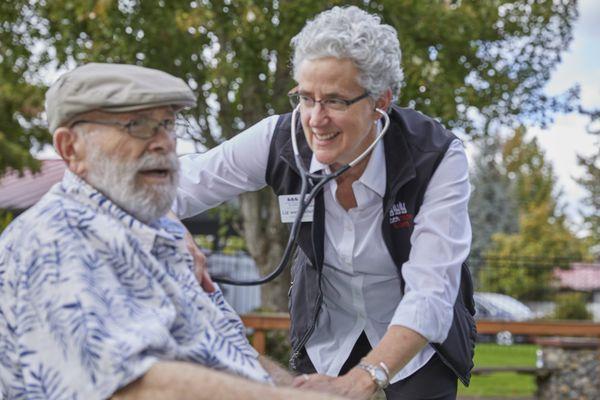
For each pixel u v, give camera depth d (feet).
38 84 40.27
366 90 8.90
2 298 6.49
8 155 40.32
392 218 9.61
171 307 6.64
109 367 6.06
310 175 9.42
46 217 6.53
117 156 6.88
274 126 10.19
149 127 6.94
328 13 9.02
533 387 37.01
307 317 10.40
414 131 9.71
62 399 6.12
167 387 6.05
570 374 29.22
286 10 34.94
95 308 6.23
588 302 55.52
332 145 9.04
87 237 6.54
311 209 9.85
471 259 37.93
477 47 38.65
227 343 7.05
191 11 35.04
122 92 6.79
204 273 8.00
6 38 39.88
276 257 39.52
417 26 36.73
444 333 9.11
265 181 10.36
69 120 6.92
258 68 37.24
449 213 9.33
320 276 10.12
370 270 9.97
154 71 7.07
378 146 9.64
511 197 115.34
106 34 35.53
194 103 7.17
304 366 10.73
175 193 7.21
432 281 9.11
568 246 97.86
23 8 39.52
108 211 6.84
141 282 6.61
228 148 10.34
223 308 8.13
